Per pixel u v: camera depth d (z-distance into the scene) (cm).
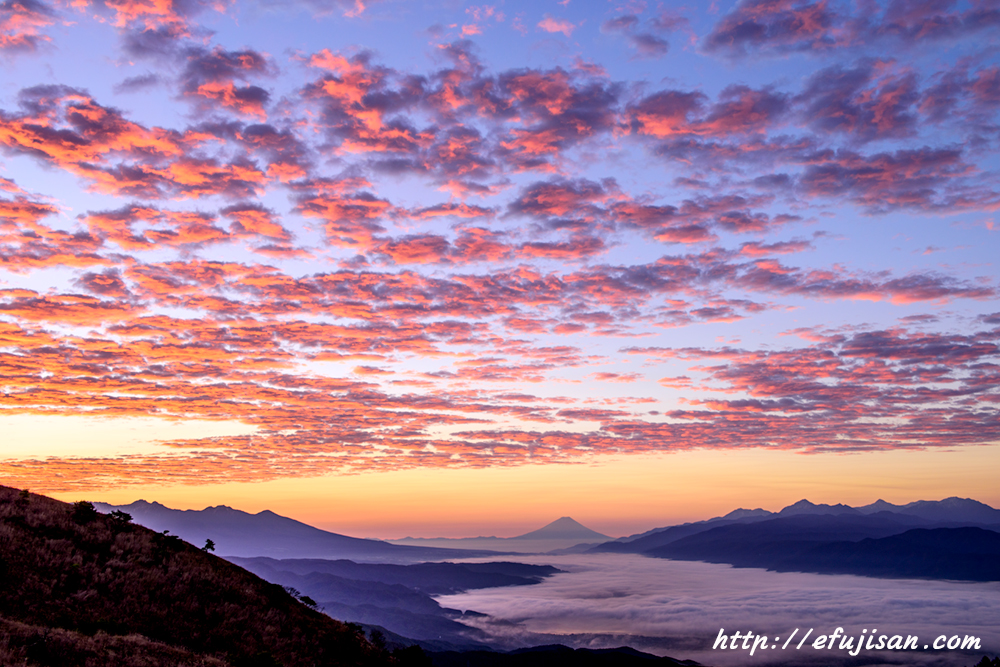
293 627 3491
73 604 2772
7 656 2025
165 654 2473
